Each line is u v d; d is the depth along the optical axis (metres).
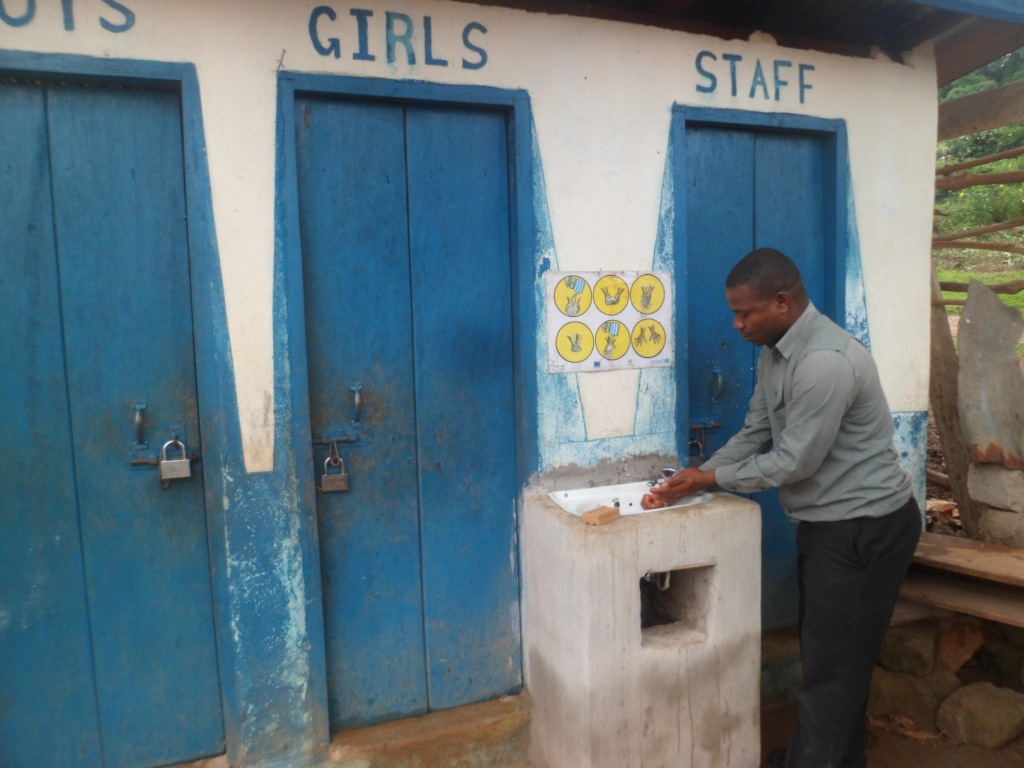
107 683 2.24
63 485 2.16
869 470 2.24
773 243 3.05
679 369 2.79
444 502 2.58
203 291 2.18
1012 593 2.91
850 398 2.15
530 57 2.49
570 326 2.61
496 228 2.57
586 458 2.68
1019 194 9.76
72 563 2.18
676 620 2.58
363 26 2.28
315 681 2.38
